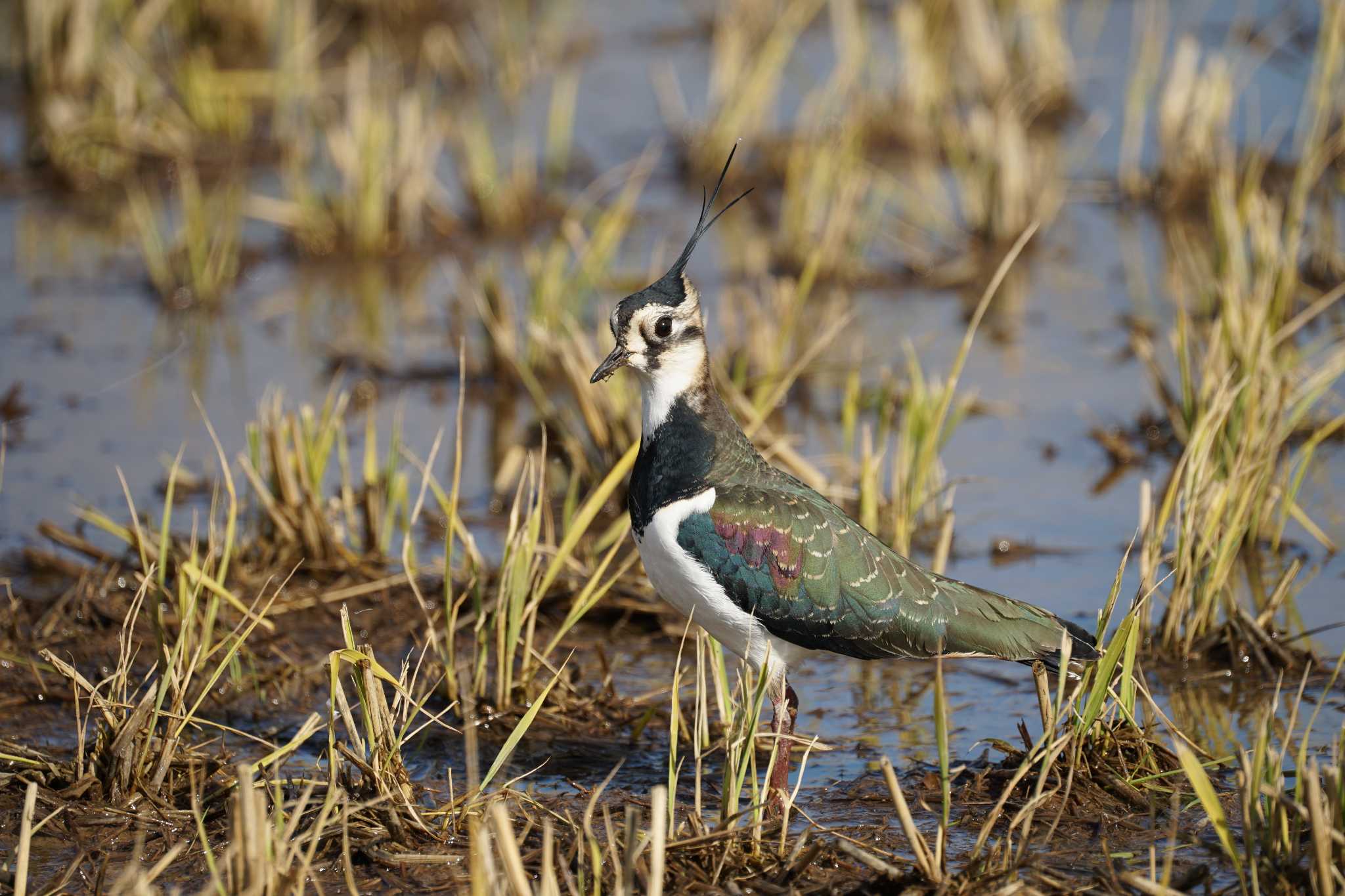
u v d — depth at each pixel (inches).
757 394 587.8
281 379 650.2
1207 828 346.3
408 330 702.5
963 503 545.3
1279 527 501.0
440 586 482.9
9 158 895.1
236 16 1011.3
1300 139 848.9
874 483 500.1
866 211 819.4
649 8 1131.3
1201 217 816.9
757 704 337.4
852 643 372.8
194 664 373.7
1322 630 437.7
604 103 960.9
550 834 288.2
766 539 366.3
